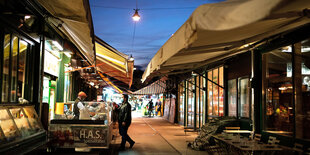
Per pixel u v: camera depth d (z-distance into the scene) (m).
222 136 7.71
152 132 15.46
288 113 6.84
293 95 6.52
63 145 7.46
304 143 6.05
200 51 5.25
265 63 8.15
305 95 6.13
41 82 6.70
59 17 4.39
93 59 9.23
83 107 8.17
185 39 3.72
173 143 11.28
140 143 11.25
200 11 3.29
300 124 6.28
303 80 6.22
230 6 2.95
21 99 5.79
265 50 8.02
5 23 4.89
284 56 7.09
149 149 9.83
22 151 4.47
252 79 8.41
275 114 7.49
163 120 26.14
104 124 7.64
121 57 9.66
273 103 7.65
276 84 7.50
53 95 10.65
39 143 5.37
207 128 10.09
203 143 9.63
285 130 6.95
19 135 4.70
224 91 11.64
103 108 8.28
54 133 7.47
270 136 7.40
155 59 6.42
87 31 4.64
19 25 5.40
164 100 29.98
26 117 5.54
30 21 6.08
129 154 8.89
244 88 10.02
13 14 5.04
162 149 9.84
